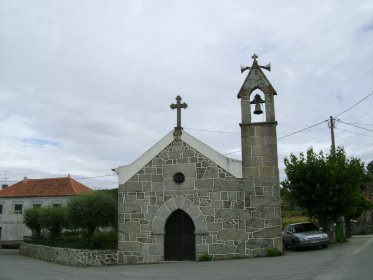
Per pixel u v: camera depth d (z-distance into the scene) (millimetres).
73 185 45656
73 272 16703
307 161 24109
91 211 23953
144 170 19297
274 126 18312
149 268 16500
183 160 18922
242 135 18562
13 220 44688
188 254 18406
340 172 23188
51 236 30594
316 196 23297
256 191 17984
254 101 18875
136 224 19000
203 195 18438
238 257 17703
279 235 17578
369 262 14570
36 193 44938
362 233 40906
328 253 18500
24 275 16047
